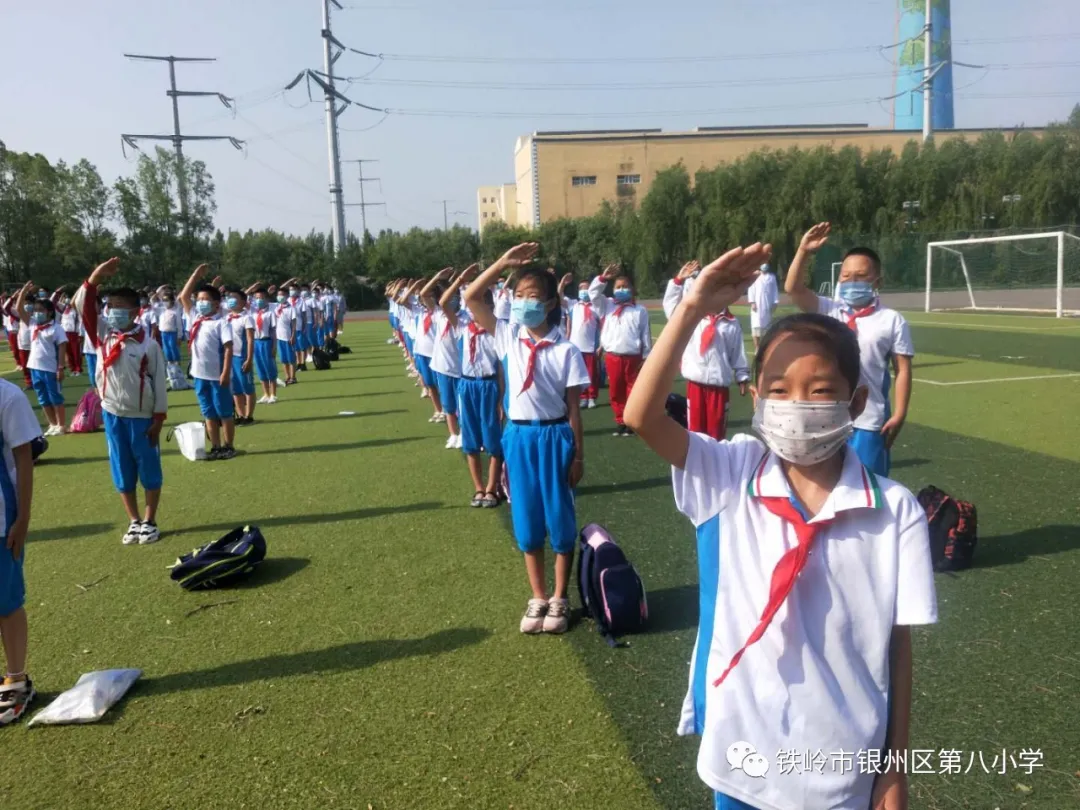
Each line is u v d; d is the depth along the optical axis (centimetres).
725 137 6019
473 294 422
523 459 403
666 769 293
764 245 164
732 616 172
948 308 2955
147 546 572
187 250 4488
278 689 362
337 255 4669
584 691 351
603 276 1095
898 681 169
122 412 562
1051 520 540
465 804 277
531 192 6197
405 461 822
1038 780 279
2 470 340
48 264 3991
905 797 165
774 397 171
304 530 596
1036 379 1180
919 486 638
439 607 448
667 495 650
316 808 279
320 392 1404
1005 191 4253
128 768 306
